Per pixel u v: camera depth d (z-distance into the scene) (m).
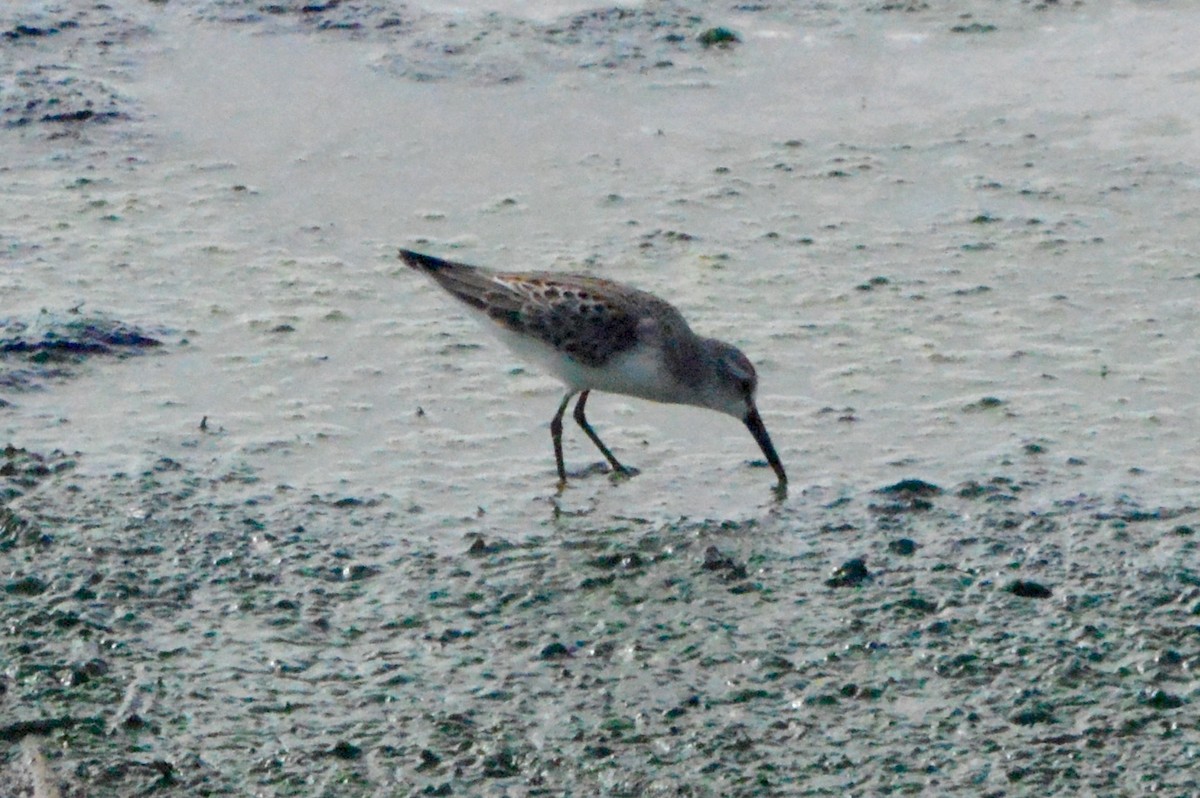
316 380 13.97
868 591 10.79
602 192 17.38
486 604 10.74
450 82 19.91
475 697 9.69
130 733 9.34
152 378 13.92
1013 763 8.98
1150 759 9.00
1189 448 12.70
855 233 16.42
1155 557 11.07
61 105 19.05
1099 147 18.02
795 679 9.83
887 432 13.13
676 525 11.82
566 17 21.48
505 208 17.08
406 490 12.33
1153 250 15.91
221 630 10.39
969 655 9.99
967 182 17.39
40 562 11.09
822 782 8.88
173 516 11.74
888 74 20.02
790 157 18.05
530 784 8.90
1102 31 20.88
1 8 21.58
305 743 9.24
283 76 20.16
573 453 13.09
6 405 13.37
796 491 12.29
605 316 12.66
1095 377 13.83
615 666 10.02
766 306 15.12
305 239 16.47
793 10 21.72
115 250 16.11
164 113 19.22
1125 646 10.05
